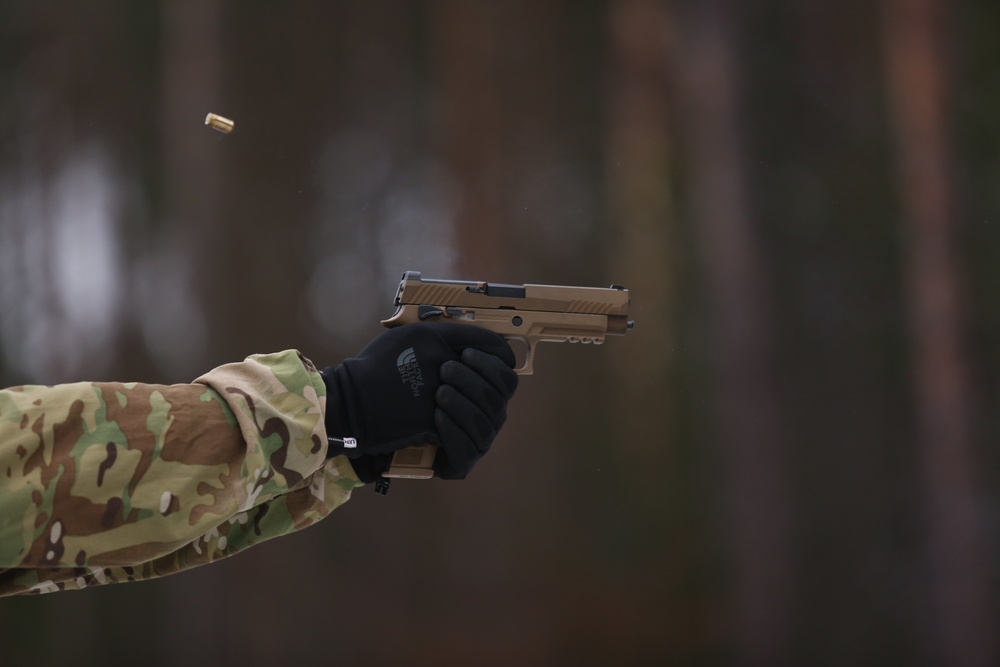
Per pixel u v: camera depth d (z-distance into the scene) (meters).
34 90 12.80
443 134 13.75
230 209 12.98
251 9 13.37
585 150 14.07
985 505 13.52
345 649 12.19
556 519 12.95
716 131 14.27
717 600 12.99
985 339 13.95
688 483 13.30
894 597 13.16
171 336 12.61
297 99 13.42
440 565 12.55
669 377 13.62
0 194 12.59
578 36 14.20
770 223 14.13
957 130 14.37
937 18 14.45
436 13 13.89
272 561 12.19
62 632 11.74
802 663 12.90
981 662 12.80
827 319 13.97
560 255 13.77
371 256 13.25
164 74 13.08
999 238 14.16
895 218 14.23
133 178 12.85
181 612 11.96
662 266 13.91
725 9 14.38
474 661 12.38
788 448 13.57
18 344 12.38
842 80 14.38
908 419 13.79
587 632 12.63
